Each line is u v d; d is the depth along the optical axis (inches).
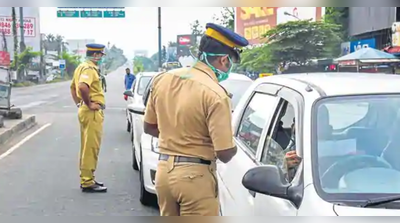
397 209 94.7
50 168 327.3
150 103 130.3
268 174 104.7
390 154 109.4
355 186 102.0
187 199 119.9
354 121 114.0
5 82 578.9
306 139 111.4
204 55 120.6
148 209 233.5
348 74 148.0
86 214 224.1
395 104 117.4
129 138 467.8
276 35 965.8
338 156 107.7
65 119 664.4
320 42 937.5
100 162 347.6
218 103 115.0
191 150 119.6
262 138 140.0
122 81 2148.1
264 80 164.9
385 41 836.0
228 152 115.3
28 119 583.8
